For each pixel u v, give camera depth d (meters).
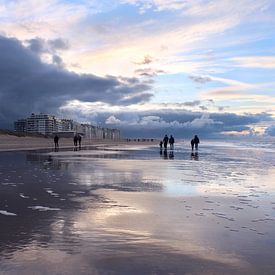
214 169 21.42
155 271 5.09
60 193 11.80
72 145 74.06
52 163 24.61
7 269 5.08
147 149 56.88
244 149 62.59
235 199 11.02
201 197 11.32
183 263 5.41
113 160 28.61
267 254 5.85
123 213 8.86
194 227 7.57
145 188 13.14
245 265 5.36
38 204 9.88
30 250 5.91
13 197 10.94
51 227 7.41
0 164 23.33
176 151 49.38
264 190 12.96
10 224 7.63
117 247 6.15
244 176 17.66
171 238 6.74
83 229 7.30
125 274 4.96
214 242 6.50
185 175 17.72
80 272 5.00
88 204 9.95
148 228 7.45
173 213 8.92
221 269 5.19
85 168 21.00
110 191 12.34
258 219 8.36
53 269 5.10
